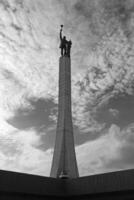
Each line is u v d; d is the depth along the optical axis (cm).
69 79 4156
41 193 2331
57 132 3812
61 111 3912
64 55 4338
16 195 2220
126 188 2084
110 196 2239
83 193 2358
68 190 2486
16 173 2233
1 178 2123
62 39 4491
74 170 3519
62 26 4631
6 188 2122
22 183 2238
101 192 2234
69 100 3994
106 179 2245
